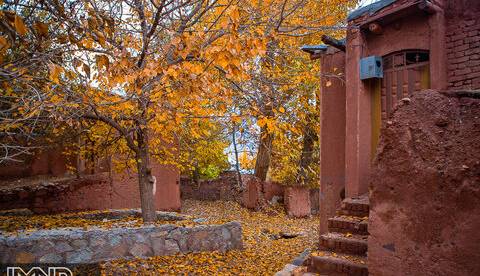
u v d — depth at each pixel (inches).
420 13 263.9
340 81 322.0
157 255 263.9
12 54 174.2
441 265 118.6
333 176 319.3
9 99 207.3
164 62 208.4
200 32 196.5
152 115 239.6
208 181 805.9
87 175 422.0
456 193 116.3
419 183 125.8
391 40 281.1
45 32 108.1
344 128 315.0
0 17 100.4
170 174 521.0
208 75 199.2
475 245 111.3
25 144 327.9
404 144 132.1
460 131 121.8
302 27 261.7
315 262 205.0
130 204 460.8
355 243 208.4
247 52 191.2
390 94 286.2
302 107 397.7
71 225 279.4
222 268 251.8
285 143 523.5
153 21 232.8
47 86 193.9
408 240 127.6
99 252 240.1
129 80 192.7
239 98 279.4
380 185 137.4
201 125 303.6
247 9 260.2
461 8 251.3
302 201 609.3
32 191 376.5
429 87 263.7
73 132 342.6
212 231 296.7
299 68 354.3
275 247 338.0
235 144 671.8
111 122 257.1
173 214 370.0
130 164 364.8
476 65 242.1
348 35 298.5
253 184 642.2
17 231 232.1
